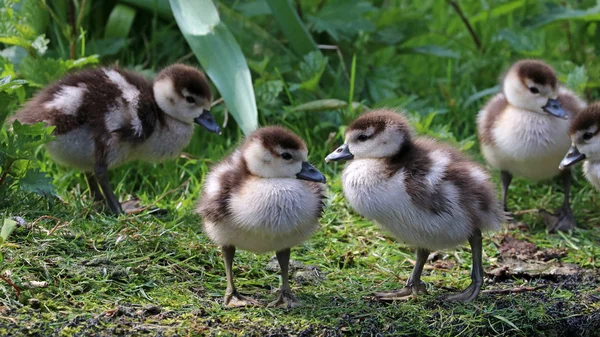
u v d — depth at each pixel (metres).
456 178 9.24
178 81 11.79
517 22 17.11
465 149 13.02
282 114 14.26
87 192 12.25
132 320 8.56
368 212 9.41
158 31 15.34
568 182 12.51
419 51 15.80
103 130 11.26
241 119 12.22
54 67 12.70
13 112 12.89
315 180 9.05
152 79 12.50
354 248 11.12
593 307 9.50
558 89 12.45
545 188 13.53
